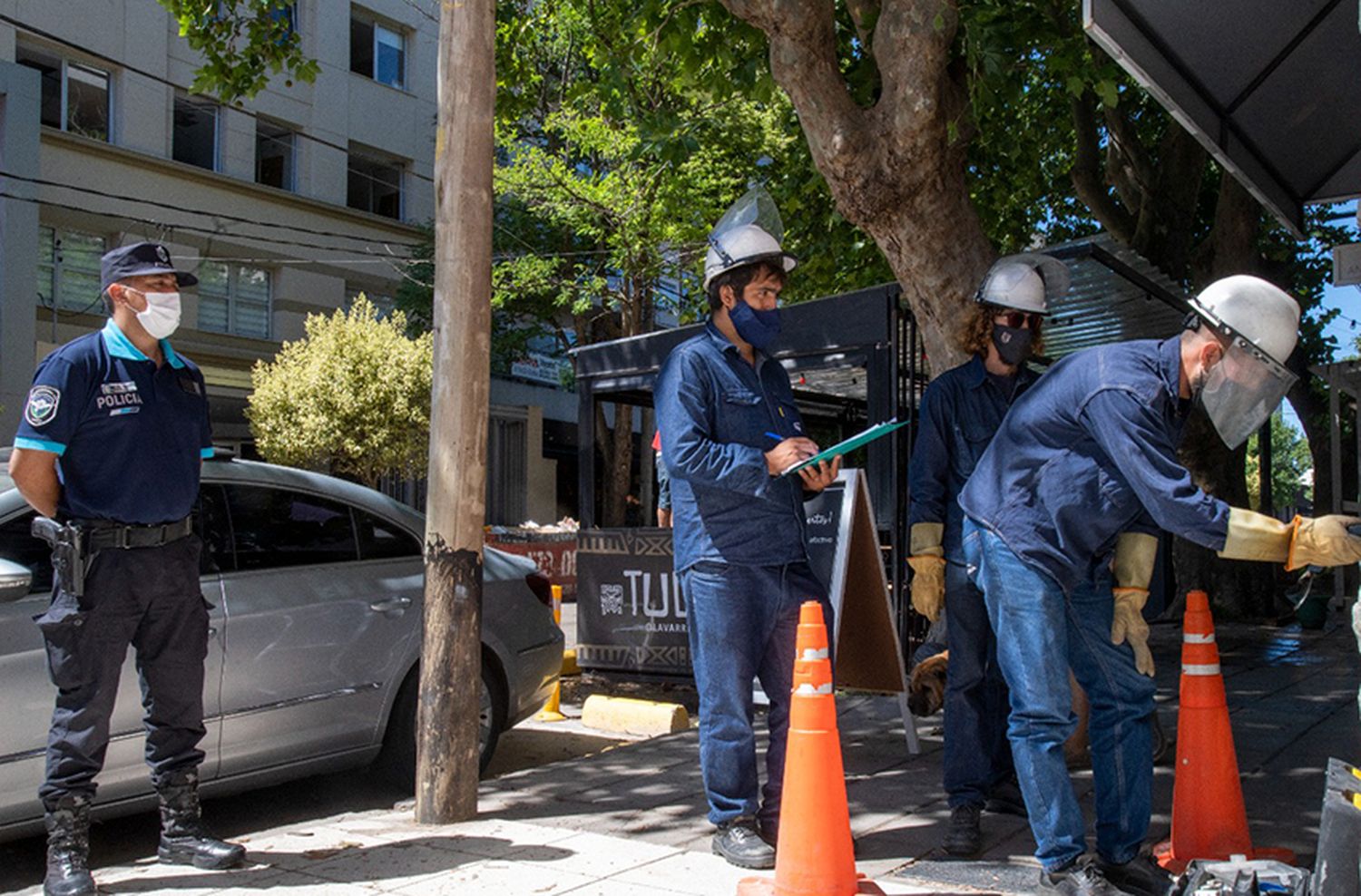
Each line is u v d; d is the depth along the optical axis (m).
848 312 7.64
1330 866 2.54
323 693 5.44
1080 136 12.95
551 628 6.75
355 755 5.62
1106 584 3.71
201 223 22.48
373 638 5.66
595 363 9.12
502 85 11.32
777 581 4.07
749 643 4.07
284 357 20.41
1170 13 4.80
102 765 4.07
